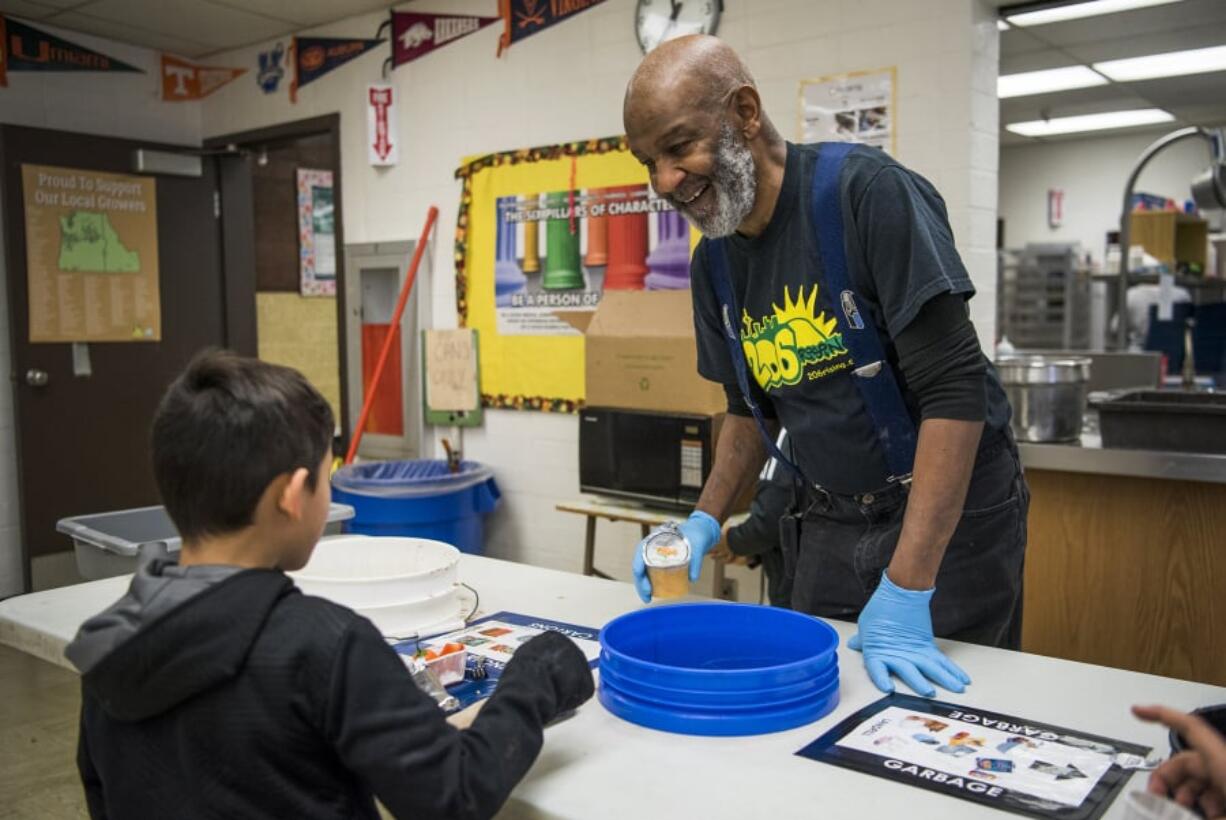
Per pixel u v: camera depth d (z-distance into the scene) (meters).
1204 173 3.71
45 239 4.39
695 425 3.01
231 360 0.93
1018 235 8.63
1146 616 2.64
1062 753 1.02
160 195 4.77
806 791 0.95
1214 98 6.39
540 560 4.08
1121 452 2.55
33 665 3.54
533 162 3.90
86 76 4.70
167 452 0.89
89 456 4.57
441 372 4.24
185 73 5.05
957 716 1.13
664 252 3.58
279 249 6.51
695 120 1.36
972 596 1.51
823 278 1.44
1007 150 8.62
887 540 1.54
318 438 0.93
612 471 3.24
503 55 3.98
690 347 3.04
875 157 1.41
